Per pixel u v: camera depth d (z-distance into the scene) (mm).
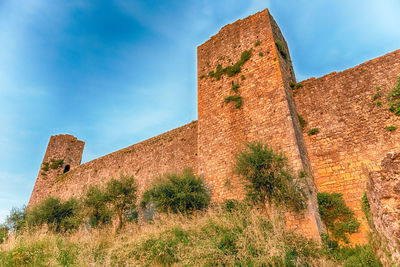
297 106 16531
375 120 13469
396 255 5734
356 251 10461
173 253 7699
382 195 6844
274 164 11984
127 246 8508
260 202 11906
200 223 9258
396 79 13586
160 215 15008
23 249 8664
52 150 40469
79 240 10508
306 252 7914
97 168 31406
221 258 6527
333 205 12523
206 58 21969
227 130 17344
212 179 16562
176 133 24688
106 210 17797
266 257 6258
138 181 24750
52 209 20172
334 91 15500
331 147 14250
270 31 18172
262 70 17250
